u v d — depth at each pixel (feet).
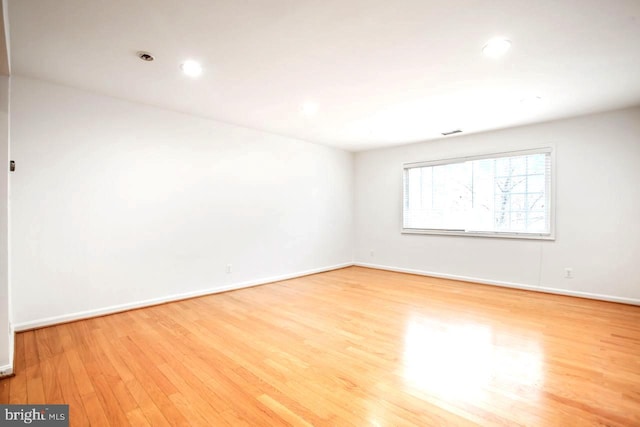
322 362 7.58
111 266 11.10
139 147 11.73
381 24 6.64
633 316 10.80
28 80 9.48
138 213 11.73
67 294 10.21
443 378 6.85
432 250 17.72
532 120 13.70
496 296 13.51
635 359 7.68
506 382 6.68
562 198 13.58
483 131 15.62
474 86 9.97
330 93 10.59
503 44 7.43
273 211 16.39
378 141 18.06
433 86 10.00
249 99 11.23
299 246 17.79
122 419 5.49
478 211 16.12
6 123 6.96
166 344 8.57
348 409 5.77
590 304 12.26
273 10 6.16
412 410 5.74
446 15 6.31
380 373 7.07
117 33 7.00
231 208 14.60
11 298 9.20
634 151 12.04
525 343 8.65
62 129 10.09
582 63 8.38
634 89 10.18
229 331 9.54
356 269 20.03
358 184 21.22
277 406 5.86
